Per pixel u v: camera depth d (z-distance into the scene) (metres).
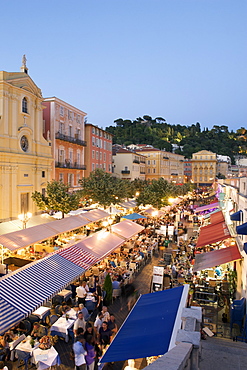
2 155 24.38
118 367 8.75
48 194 24.16
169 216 36.84
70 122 39.69
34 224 21.38
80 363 8.05
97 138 49.50
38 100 29.42
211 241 14.66
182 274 15.61
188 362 4.01
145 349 5.71
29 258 17.22
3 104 24.66
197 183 104.50
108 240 16.11
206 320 10.28
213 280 13.62
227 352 5.12
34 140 29.12
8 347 8.78
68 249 13.18
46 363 7.93
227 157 115.88
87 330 8.77
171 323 6.55
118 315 12.06
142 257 19.53
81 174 42.97
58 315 11.01
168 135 151.75
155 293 9.01
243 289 10.99
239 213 12.54
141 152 80.56
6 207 24.97
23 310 8.30
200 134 154.12
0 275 14.85
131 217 26.73
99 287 13.05
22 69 28.23
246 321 9.14
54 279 10.45
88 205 34.25
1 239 15.11
